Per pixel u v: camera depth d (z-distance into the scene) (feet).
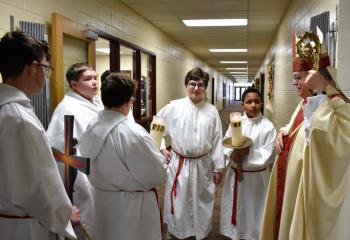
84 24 11.30
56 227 3.61
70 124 4.31
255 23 19.77
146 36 19.08
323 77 4.73
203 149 8.52
